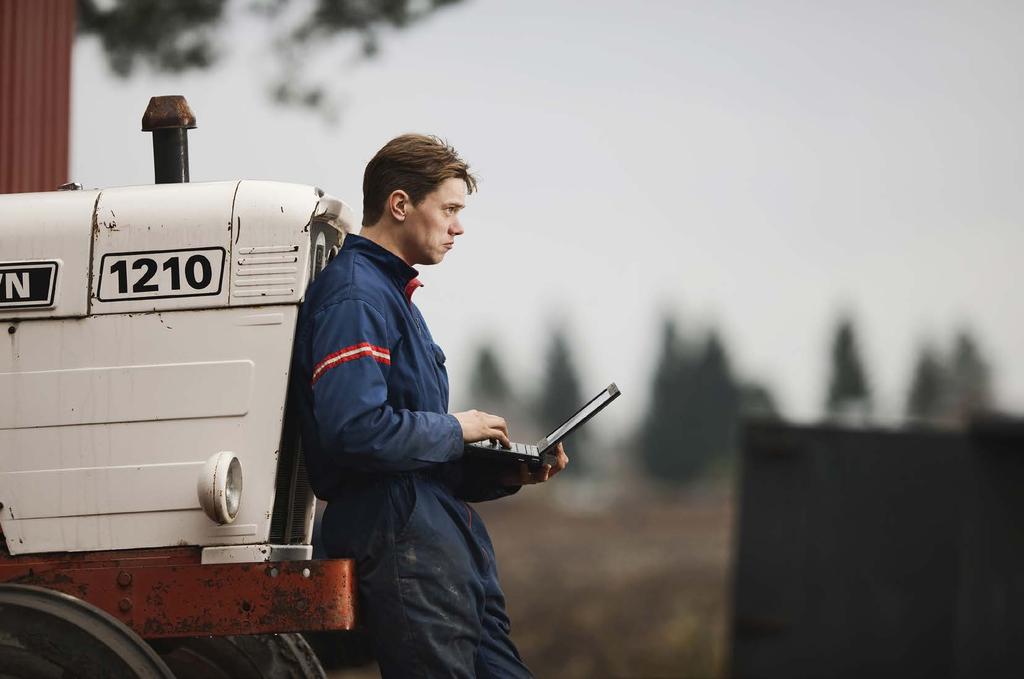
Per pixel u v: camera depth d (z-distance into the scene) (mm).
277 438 6953
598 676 26219
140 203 7129
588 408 7652
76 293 7062
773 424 16453
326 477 7113
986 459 15344
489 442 7332
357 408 6699
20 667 6410
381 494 6977
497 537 63438
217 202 7090
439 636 6918
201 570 6840
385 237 7340
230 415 6977
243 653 8070
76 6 15695
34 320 7074
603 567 48375
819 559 16109
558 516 76875
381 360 6906
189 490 6961
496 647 7492
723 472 155250
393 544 6934
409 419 6832
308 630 6773
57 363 7055
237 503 6863
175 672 7984
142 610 6840
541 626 32281
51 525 7016
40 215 7121
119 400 7012
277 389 6965
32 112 13898
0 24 13477
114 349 7039
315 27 16656
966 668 15125
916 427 15742
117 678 6387
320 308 6949
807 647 16047
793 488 16328
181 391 7000
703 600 38125
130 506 6980
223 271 7035
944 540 15406
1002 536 15164
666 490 143000
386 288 7086
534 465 7547
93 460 7020
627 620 33406
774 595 16266
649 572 46406
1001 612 15047
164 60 16406
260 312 7008
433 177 7270
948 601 15328
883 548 15742
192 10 16375
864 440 15984
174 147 7773
